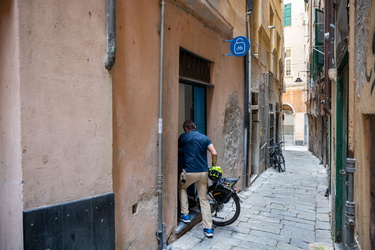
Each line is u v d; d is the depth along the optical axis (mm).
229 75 6227
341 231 4031
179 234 4172
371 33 1979
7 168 2166
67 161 2328
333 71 4328
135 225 3219
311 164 12906
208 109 5379
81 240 2414
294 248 4000
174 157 4062
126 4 2998
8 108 2121
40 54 2141
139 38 3221
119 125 2947
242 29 7094
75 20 2385
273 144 11898
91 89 2525
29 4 2072
